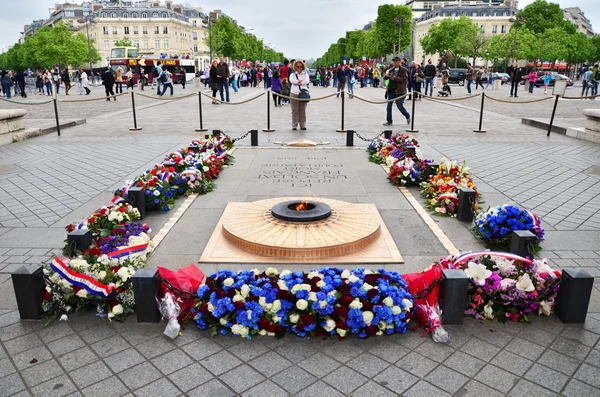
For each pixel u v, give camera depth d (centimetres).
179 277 400
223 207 668
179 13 12331
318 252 485
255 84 4134
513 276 398
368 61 7125
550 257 511
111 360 345
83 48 7656
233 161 947
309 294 363
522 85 4962
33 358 347
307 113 1909
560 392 311
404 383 318
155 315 387
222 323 370
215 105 2278
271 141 1197
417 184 766
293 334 373
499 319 390
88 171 902
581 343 363
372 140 1074
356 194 725
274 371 331
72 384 320
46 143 1205
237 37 8500
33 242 557
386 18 7431
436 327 366
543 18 8456
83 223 521
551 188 777
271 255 491
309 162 938
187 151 861
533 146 1152
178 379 324
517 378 324
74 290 394
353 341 366
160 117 1772
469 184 662
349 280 376
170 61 5116
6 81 2986
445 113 1931
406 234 566
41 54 7269
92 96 3200
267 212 582
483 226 530
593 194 743
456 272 384
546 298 394
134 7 11550
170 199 674
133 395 309
